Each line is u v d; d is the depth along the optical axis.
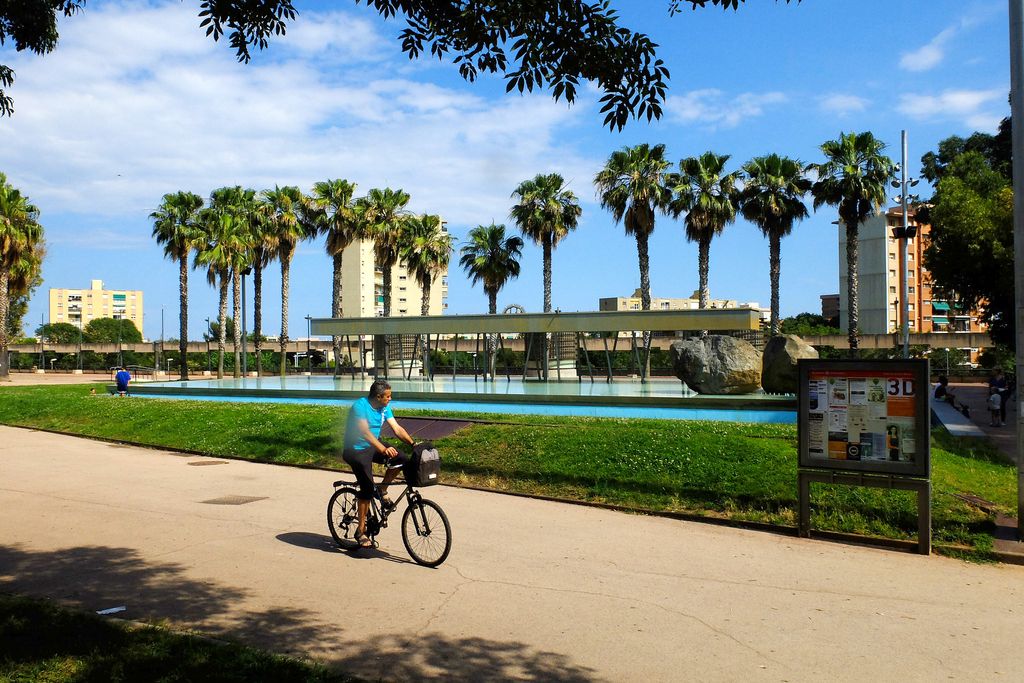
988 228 29.98
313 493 11.27
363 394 25.91
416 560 7.48
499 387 29.91
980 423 25.08
